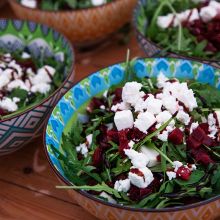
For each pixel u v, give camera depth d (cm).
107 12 89
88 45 98
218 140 64
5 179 74
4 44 93
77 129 69
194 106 67
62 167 63
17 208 69
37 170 75
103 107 72
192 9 89
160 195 57
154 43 80
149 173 58
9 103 75
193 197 58
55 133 67
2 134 68
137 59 76
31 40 90
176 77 76
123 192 59
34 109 69
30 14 91
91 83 74
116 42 100
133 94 67
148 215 53
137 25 85
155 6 94
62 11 88
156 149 61
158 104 64
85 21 89
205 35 84
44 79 83
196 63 74
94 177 61
